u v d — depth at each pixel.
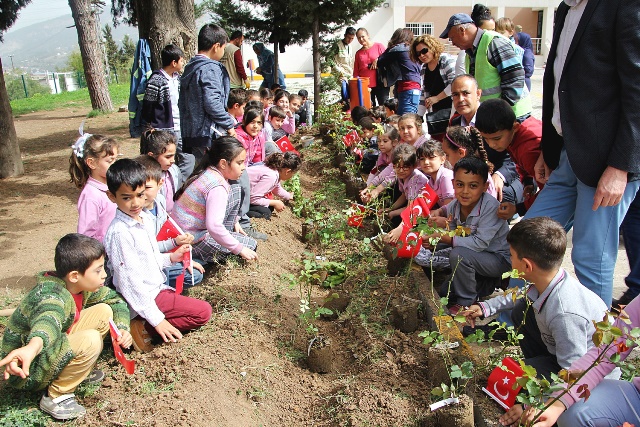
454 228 4.48
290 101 10.64
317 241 6.04
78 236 3.17
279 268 5.06
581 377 2.48
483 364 3.33
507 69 5.17
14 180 9.13
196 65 6.09
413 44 6.93
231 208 5.07
